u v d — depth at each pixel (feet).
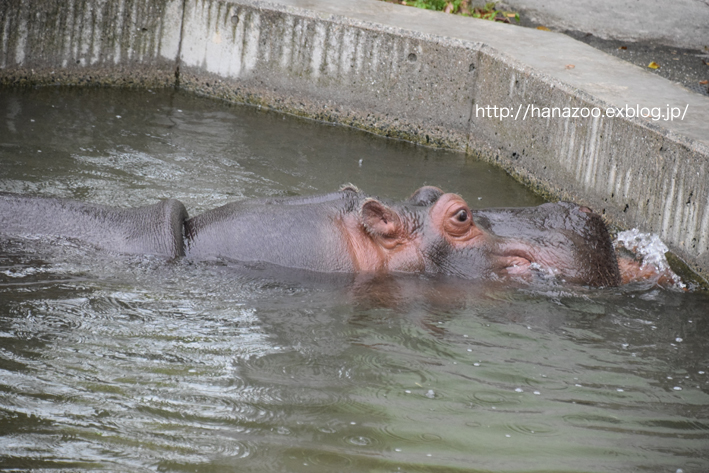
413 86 66.33
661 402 28.25
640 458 24.61
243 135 62.49
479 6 85.61
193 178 50.93
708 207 41.88
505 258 36.42
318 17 67.51
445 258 36.32
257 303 33.37
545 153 57.52
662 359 31.58
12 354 28.25
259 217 36.50
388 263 36.24
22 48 67.87
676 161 44.78
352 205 36.99
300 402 26.68
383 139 67.05
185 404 26.09
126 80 72.38
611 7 83.15
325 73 68.59
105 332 30.37
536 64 59.41
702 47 81.66
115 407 25.64
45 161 50.72
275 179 52.70
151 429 24.59
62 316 31.14
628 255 44.55
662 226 46.03
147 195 46.68
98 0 69.26
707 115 49.16
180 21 71.77
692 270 43.06
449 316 33.53
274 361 29.30
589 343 32.37
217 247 36.06
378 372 28.99
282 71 69.87
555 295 35.86
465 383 28.60
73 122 60.34
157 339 30.19
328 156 59.82
